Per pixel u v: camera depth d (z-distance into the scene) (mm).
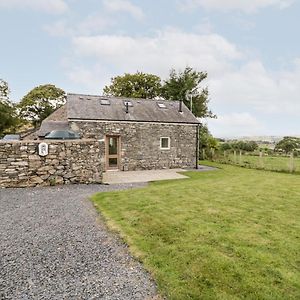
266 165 18156
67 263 4121
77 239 5070
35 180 10844
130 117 17828
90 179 11789
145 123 18188
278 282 3357
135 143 17969
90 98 18688
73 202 7941
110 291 3357
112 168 17438
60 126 16281
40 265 4059
